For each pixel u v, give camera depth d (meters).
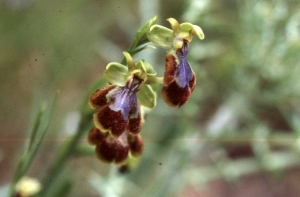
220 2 0.30
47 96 0.33
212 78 0.30
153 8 0.29
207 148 0.34
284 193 0.38
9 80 0.35
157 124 0.33
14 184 0.19
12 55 0.35
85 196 0.32
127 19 0.37
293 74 0.28
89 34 0.36
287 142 0.29
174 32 0.16
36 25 0.35
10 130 0.34
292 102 0.29
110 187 0.23
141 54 0.27
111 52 0.35
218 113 0.29
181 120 0.30
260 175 0.39
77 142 0.19
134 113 0.16
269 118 0.36
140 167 0.30
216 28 0.30
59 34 0.35
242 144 0.37
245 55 0.29
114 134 0.16
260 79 0.30
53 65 0.34
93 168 0.33
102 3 0.37
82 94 0.36
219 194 0.38
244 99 0.29
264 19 0.28
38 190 0.21
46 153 0.33
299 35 0.28
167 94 0.16
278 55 0.28
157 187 0.28
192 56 0.28
